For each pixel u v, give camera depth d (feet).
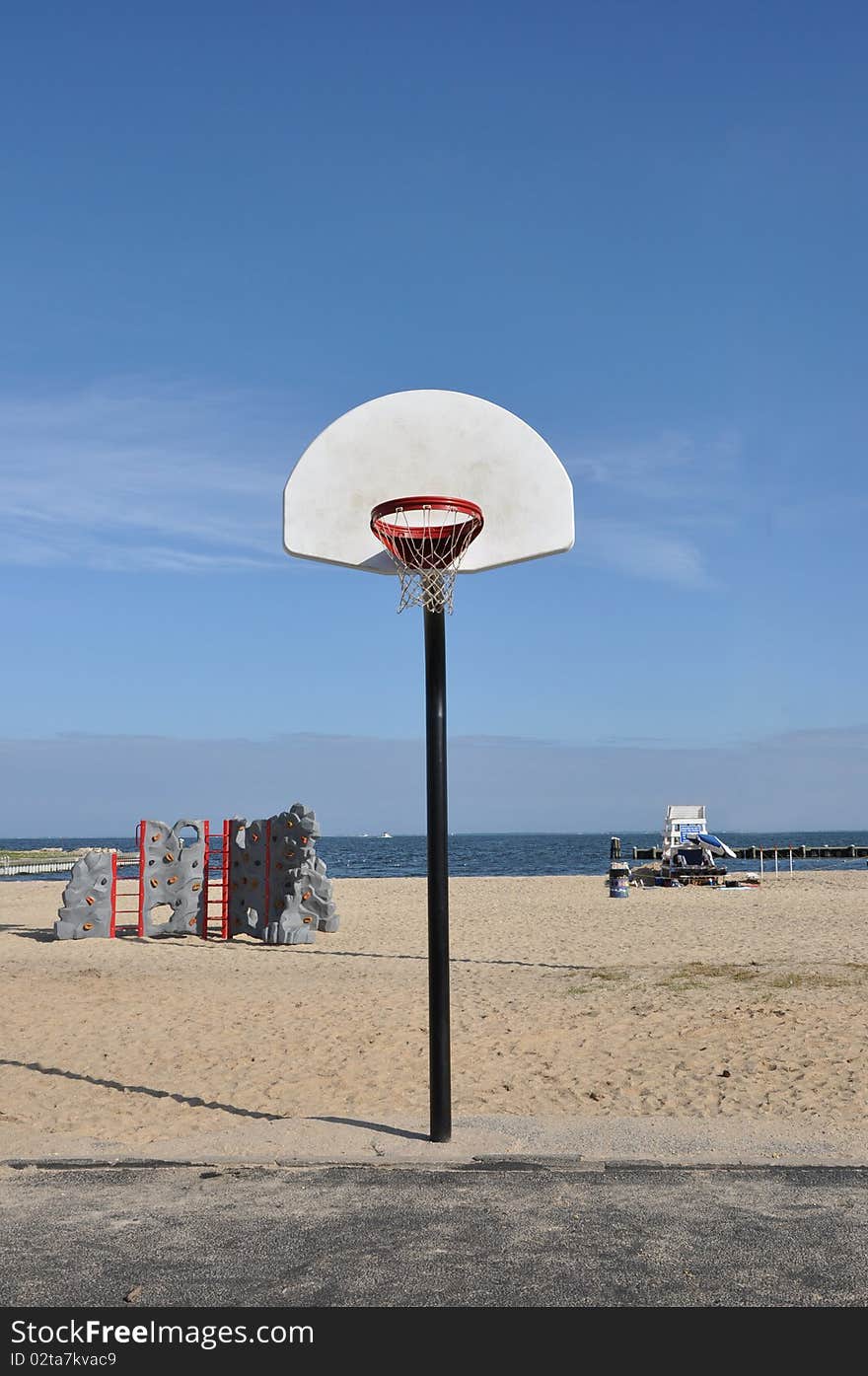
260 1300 12.85
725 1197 16.44
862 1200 16.28
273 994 39.83
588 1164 18.29
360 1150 19.38
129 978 44.96
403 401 23.41
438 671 20.63
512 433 23.02
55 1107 23.30
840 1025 31.01
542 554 22.39
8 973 47.09
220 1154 19.27
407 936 59.98
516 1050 28.89
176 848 62.03
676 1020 32.50
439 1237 14.79
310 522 22.94
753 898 85.46
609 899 86.53
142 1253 14.37
